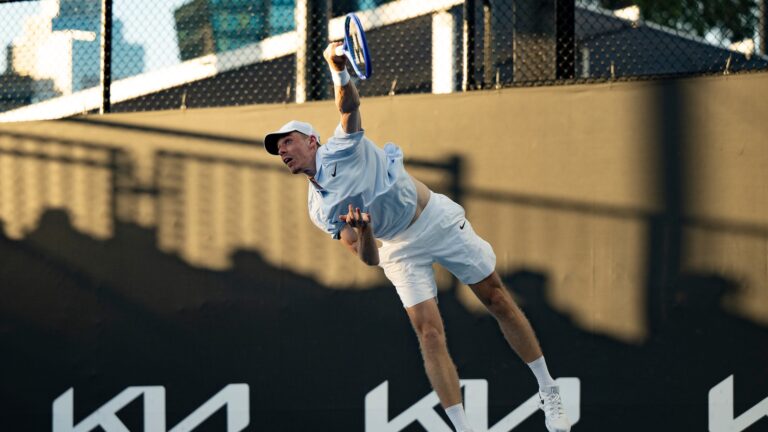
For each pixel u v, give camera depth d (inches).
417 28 993.5
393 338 919.0
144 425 961.5
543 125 900.0
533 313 889.5
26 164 1015.6
